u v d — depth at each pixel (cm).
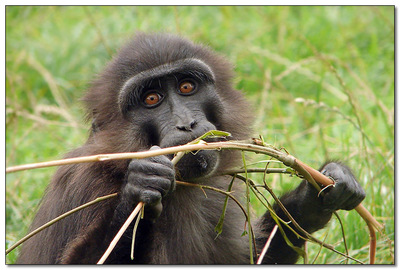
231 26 2186
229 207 1165
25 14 2278
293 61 2041
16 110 1714
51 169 1638
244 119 1152
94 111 1153
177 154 964
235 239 1170
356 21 2219
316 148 1603
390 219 1324
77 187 1077
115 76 1104
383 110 1638
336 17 2219
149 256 948
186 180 1026
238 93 1176
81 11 2294
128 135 1063
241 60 2025
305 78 1981
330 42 2128
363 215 1109
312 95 1916
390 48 2041
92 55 2106
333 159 1142
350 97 1533
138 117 1060
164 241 1084
